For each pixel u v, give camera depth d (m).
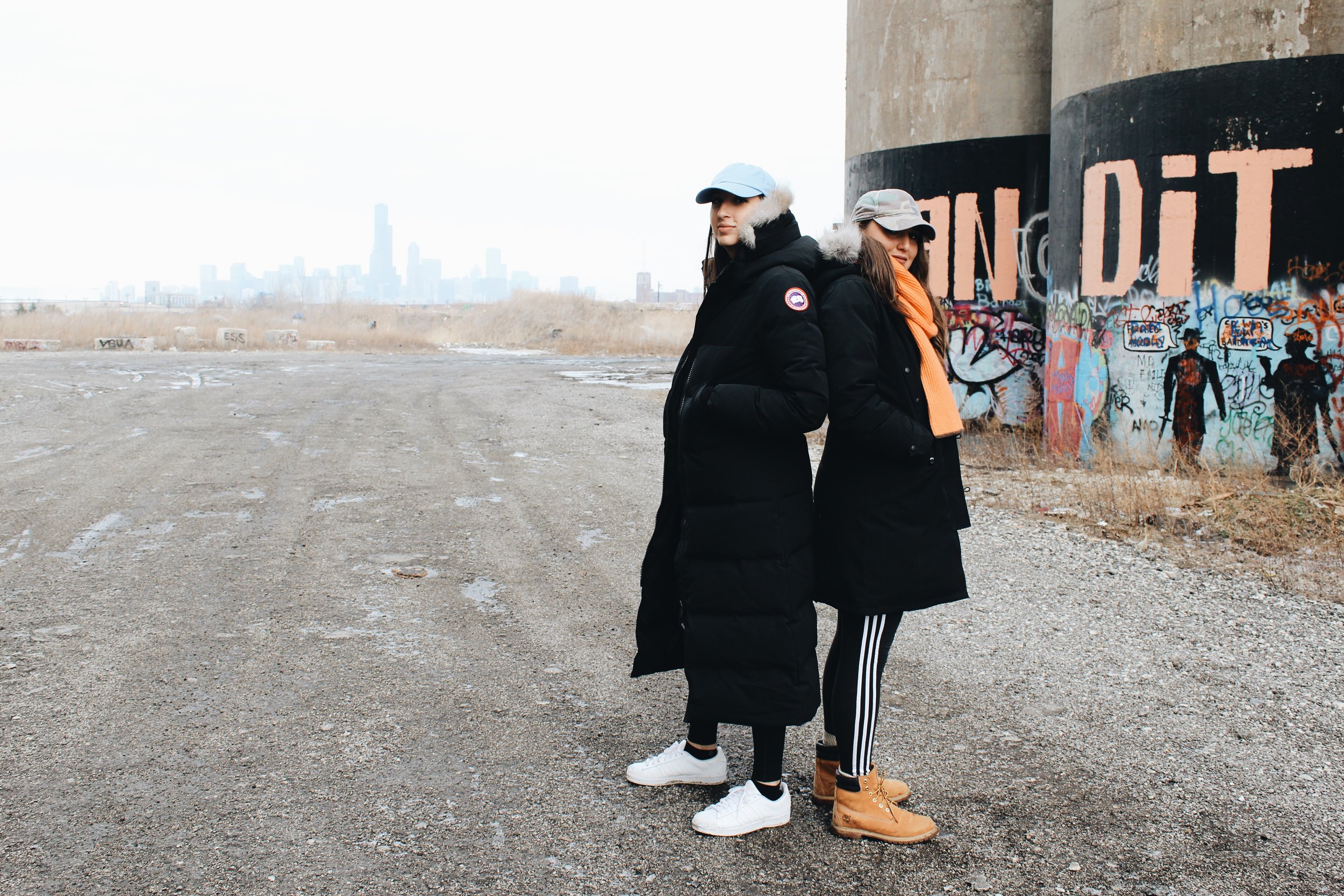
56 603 5.05
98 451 9.88
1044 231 11.26
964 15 11.33
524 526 6.97
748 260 2.90
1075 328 9.84
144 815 2.97
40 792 3.10
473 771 3.32
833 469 2.88
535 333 47.72
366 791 3.15
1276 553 6.02
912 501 2.81
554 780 3.26
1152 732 3.64
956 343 11.84
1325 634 4.66
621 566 5.97
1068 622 4.89
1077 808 3.08
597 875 2.70
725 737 3.65
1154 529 6.61
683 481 3.02
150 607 5.01
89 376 19.53
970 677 4.21
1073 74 9.74
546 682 4.14
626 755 3.46
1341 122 8.02
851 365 2.71
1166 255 8.84
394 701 3.90
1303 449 8.20
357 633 4.70
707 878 2.69
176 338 33.88
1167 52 8.69
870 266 2.83
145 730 3.58
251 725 3.65
